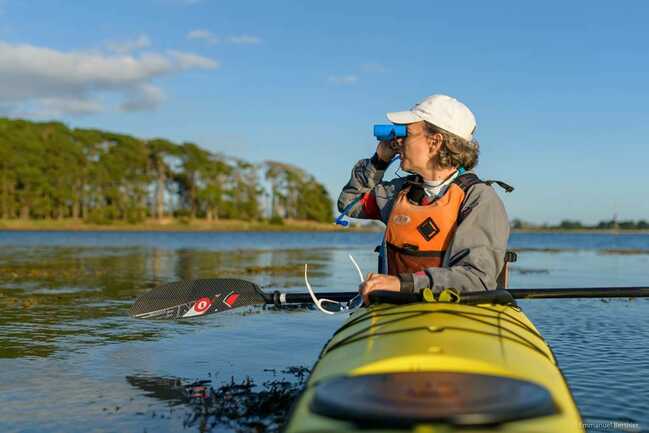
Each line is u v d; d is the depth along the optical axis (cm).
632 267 1677
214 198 9844
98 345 556
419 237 300
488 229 287
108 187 8944
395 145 345
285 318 721
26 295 916
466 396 177
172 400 391
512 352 230
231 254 2400
